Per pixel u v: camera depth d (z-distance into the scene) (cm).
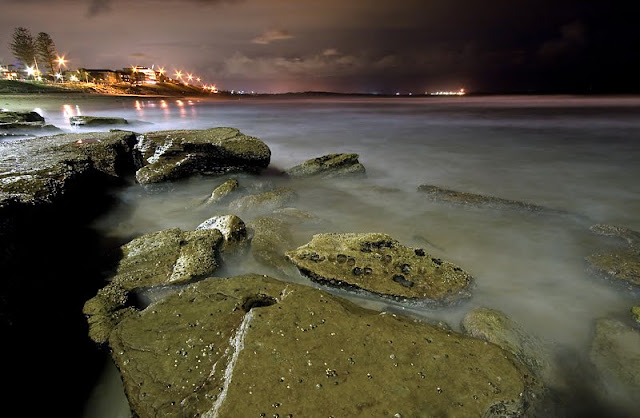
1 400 317
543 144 2075
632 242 704
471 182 1260
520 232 793
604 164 1543
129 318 416
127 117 3738
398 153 1817
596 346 430
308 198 1016
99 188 849
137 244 608
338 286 521
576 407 366
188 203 929
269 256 607
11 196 507
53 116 3384
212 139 1077
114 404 367
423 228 817
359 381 321
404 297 492
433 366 340
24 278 421
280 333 366
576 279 608
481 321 443
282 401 302
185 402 317
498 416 310
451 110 5297
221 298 443
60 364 392
